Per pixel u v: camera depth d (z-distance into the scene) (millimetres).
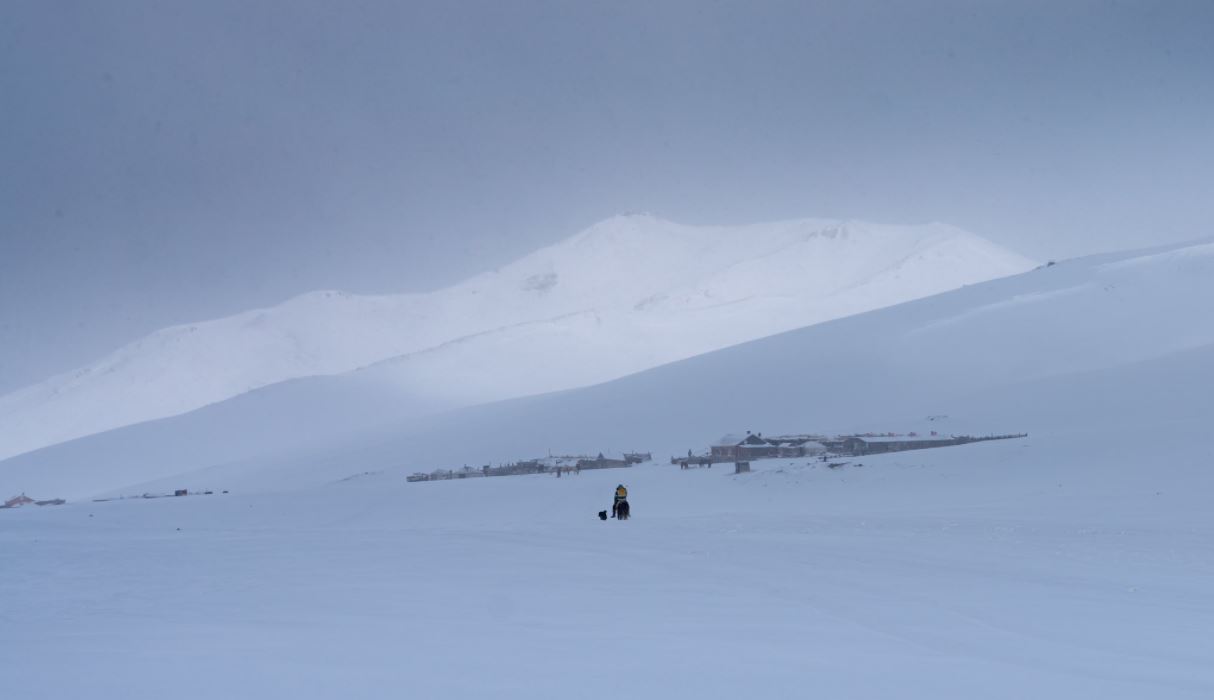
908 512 44312
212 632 14055
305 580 21297
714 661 11305
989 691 9750
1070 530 31328
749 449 100312
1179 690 9773
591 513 69625
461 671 10867
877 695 9586
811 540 28391
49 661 11773
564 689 9938
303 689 10039
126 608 17438
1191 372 107812
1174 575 19359
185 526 63188
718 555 24203
